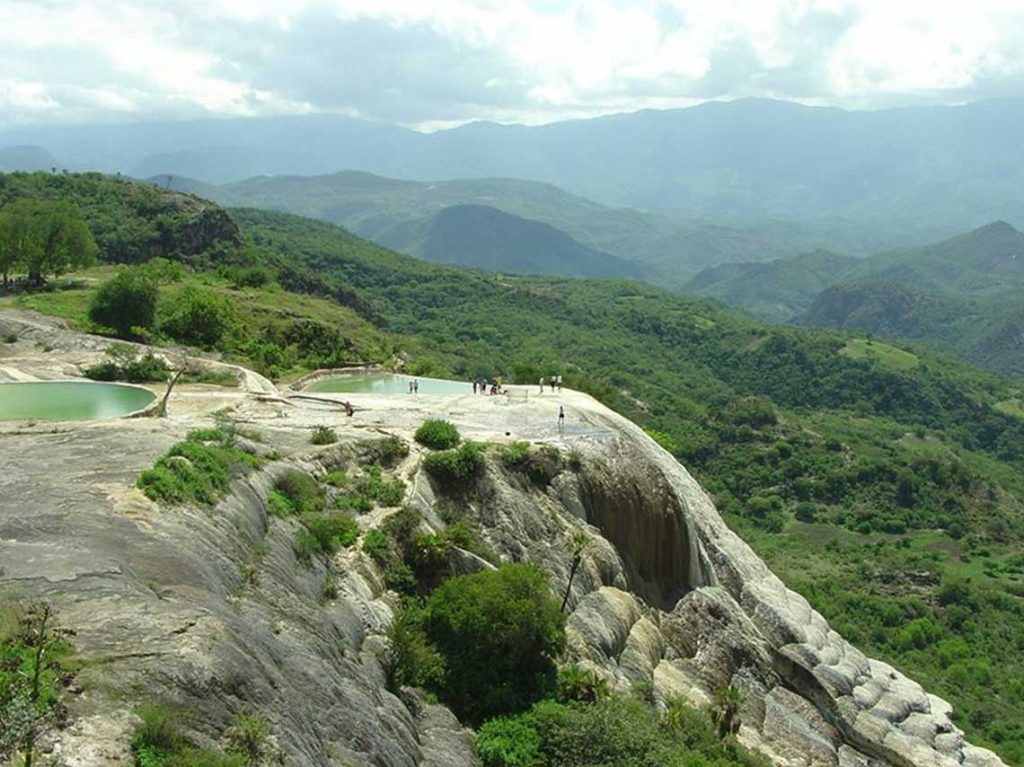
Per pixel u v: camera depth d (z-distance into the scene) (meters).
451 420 55.06
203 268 163.12
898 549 134.62
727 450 172.62
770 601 56.50
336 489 40.62
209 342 87.94
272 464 38.41
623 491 51.66
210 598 22.83
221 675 18.66
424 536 39.41
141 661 17.88
